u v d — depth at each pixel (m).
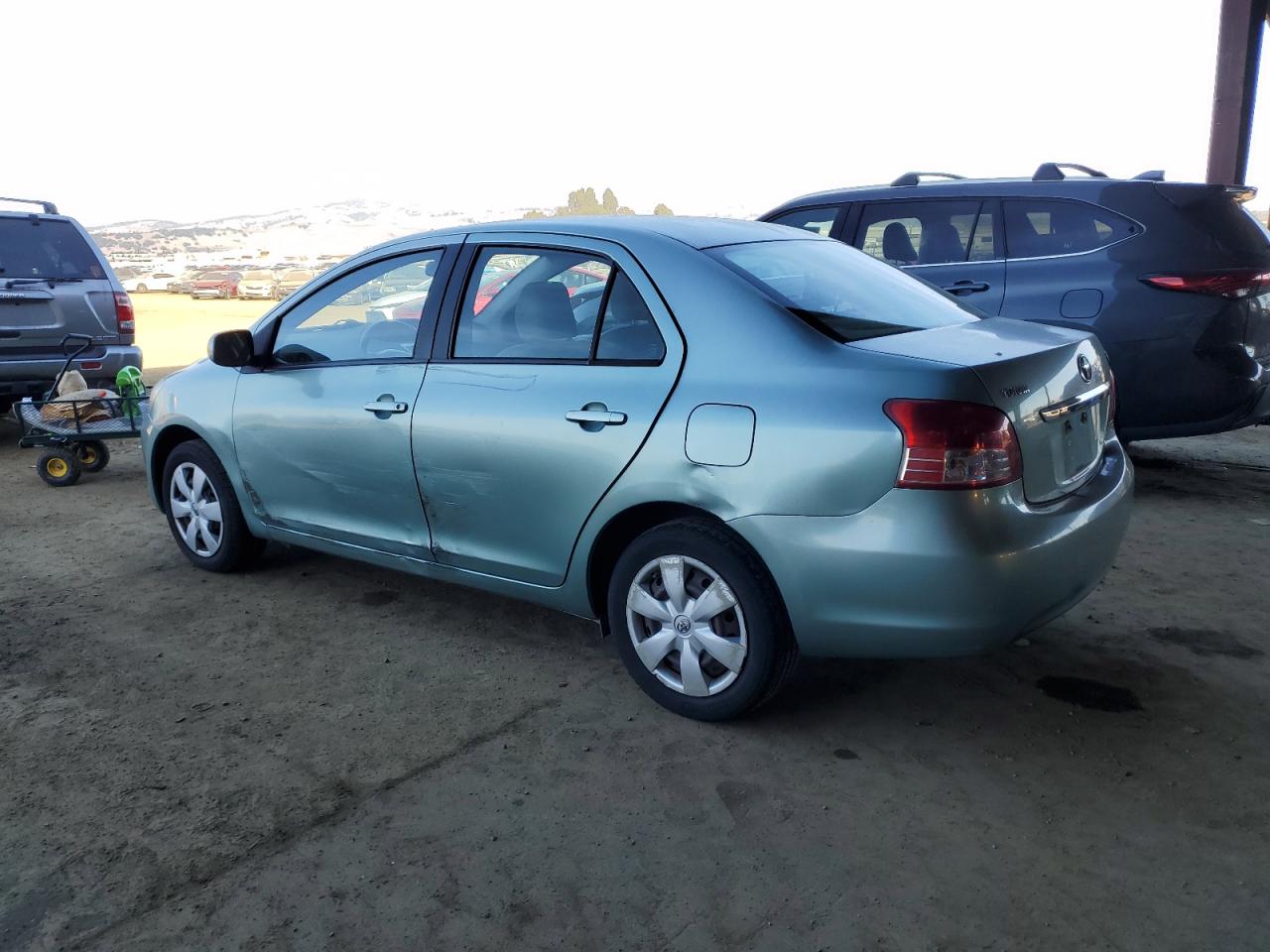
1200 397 5.38
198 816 2.91
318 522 4.34
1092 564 3.12
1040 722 3.31
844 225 6.61
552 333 3.51
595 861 2.66
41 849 2.77
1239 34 9.95
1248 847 2.64
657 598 3.36
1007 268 5.87
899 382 2.81
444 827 2.83
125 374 7.53
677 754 3.18
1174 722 3.29
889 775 3.02
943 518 2.74
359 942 2.39
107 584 4.91
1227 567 4.67
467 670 3.84
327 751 3.27
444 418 3.69
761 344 3.06
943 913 2.42
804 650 3.05
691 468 3.08
